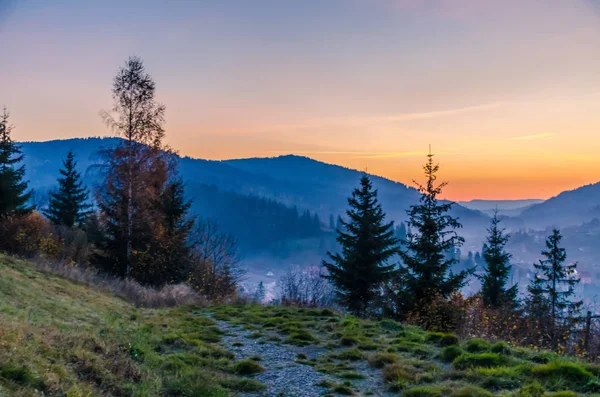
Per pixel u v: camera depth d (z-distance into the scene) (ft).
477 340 27.61
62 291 41.96
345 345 31.04
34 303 32.01
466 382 21.38
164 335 31.24
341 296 72.33
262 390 22.35
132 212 73.46
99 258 72.38
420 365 24.81
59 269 52.65
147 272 72.64
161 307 50.55
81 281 50.90
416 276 60.64
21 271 44.86
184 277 77.92
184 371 23.39
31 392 14.47
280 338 33.91
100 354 21.33
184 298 57.06
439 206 61.82
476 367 23.04
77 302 38.55
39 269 49.60
